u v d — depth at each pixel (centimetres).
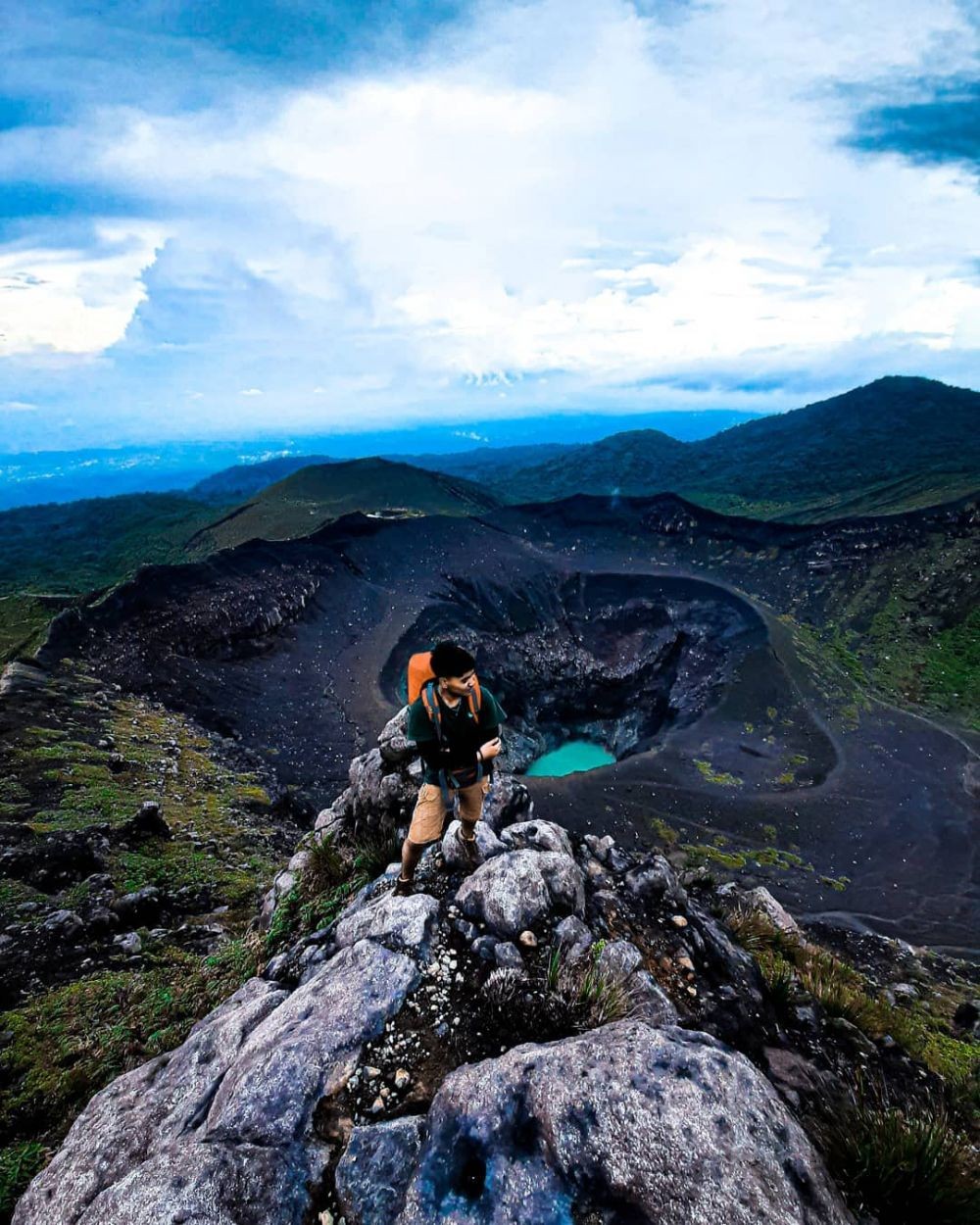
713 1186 279
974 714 9669
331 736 7194
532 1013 414
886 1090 499
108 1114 432
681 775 7612
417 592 13138
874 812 6906
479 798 542
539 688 12062
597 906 575
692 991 502
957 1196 321
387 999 427
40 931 1224
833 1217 288
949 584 13288
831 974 748
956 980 2783
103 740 3841
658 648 12631
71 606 8131
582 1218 280
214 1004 738
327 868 784
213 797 3228
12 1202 571
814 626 13350
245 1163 328
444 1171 308
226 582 10062
